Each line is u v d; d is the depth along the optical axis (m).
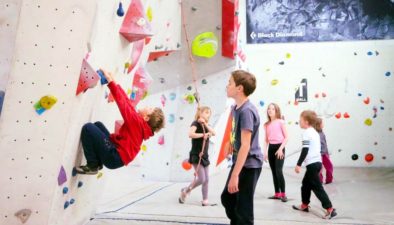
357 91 7.36
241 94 2.36
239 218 2.28
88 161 2.36
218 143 5.59
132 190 4.54
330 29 7.45
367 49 7.35
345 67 7.40
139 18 2.64
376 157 7.25
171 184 5.03
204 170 3.80
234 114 2.40
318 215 3.42
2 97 1.95
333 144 7.38
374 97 7.31
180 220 3.14
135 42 2.98
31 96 1.98
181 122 5.34
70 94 2.01
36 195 2.04
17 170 2.01
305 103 7.47
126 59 2.93
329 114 7.41
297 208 3.64
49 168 2.03
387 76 7.28
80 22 1.97
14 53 1.95
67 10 1.97
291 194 4.54
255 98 7.61
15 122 1.98
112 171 5.34
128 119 2.39
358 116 7.34
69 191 2.40
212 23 5.17
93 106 2.44
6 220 2.05
